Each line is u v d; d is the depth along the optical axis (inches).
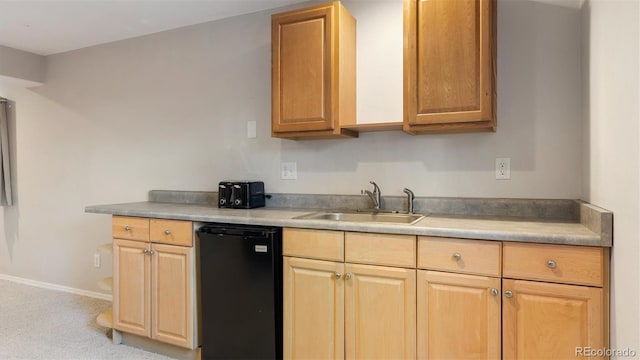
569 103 78.2
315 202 100.7
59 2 99.7
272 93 91.7
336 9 85.3
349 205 97.1
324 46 86.0
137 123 126.3
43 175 145.4
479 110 73.8
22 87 147.9
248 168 110.0
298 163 103.6
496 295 63.2
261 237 79.4
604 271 56.8
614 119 55.0
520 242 61.6
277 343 79.4
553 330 59.9
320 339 75.9
